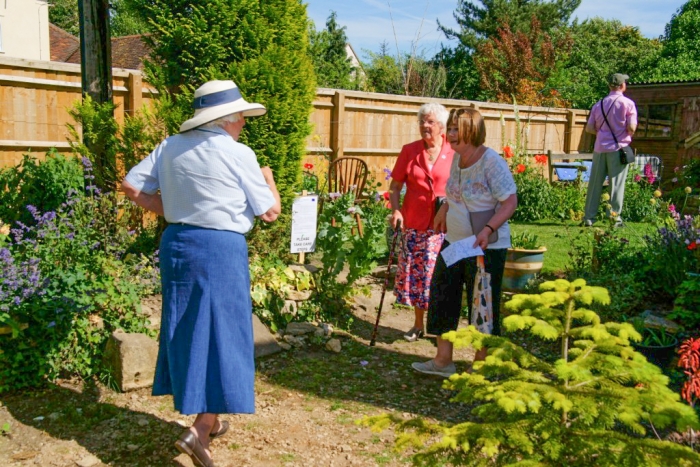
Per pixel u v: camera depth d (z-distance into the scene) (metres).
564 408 2.03
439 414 3.83
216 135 3.03
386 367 4.60
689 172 14.09
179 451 3.26
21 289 4.07
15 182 5.76
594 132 10.38
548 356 4.84
